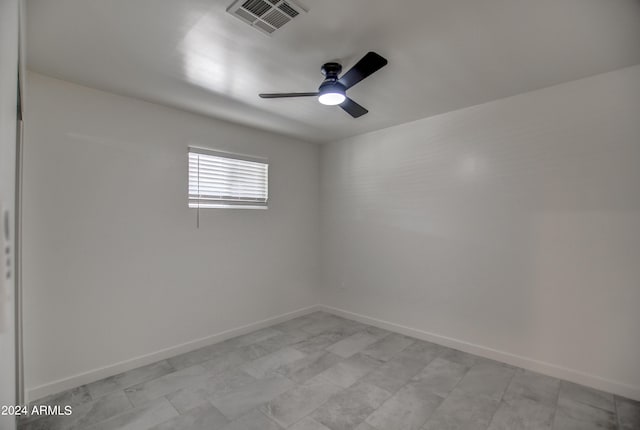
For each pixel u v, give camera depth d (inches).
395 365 112.1
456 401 90.0
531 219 108.3
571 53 84.0
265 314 152.6
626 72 92.2
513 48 81.6
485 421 81.3
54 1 62.7
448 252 128.3
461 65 90.3
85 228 100.4
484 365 111.7
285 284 162.1
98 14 67.1
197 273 127.3
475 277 121.0
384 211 150.1
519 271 110.7
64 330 96.0
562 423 80.2
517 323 111.1
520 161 110.5
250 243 146.6
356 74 81.7
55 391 93.5
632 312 91.2
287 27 72.1
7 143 33.0
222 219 135.9
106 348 103.8
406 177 141.9
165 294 117.8
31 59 85.0
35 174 92.0
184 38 76.2
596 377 96.1
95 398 91.2
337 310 171.3
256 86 102.7
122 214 107.8
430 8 66.0
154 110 116.0
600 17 68.9
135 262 110.6
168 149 119.4
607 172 95.0
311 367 110.6
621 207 93.0
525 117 109.3
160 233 116.9
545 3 64.6
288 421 81.4
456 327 126.1
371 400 90.6
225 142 137.3
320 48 80.8
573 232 100.4
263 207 152.6
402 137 143.0
